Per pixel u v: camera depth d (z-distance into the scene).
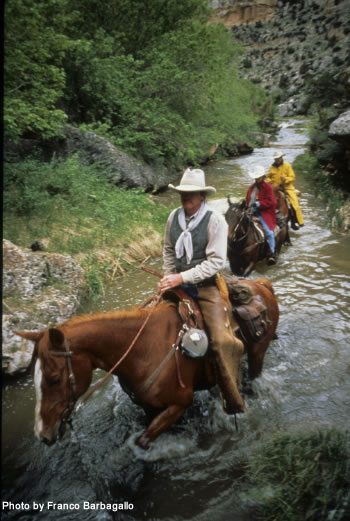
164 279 3.19
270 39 82.31
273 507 2.81
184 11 16.03
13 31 7.27
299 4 87.56
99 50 12.78
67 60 11.49
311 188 13.37
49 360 2.53
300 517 2.74
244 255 6.73
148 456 3.32
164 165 14.52
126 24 14.81
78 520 2.80
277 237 7.25
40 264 5.44
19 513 2.85
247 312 3.62
